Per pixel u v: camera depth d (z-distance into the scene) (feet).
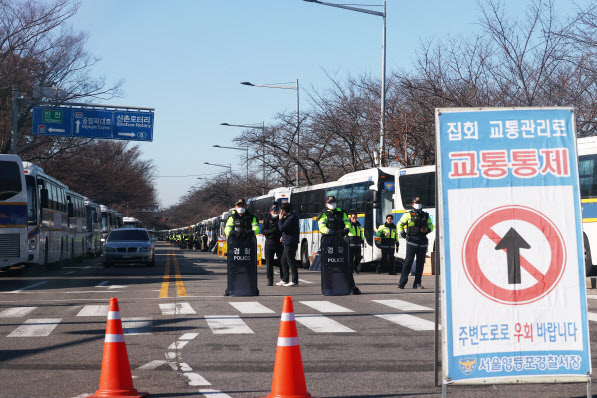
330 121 163.12
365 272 111.65
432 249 100.01
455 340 23.04
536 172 23.62
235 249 62.34
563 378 23.08
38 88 152.97
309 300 58.29
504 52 117.50
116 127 161.48
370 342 37.04
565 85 110.32
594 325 42.34
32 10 145.28
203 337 38.73
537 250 23.39
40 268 108.78
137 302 57.31
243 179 291.58
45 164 210.38
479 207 23.47
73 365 31.17
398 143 132.36
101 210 226.38
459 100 123.24
